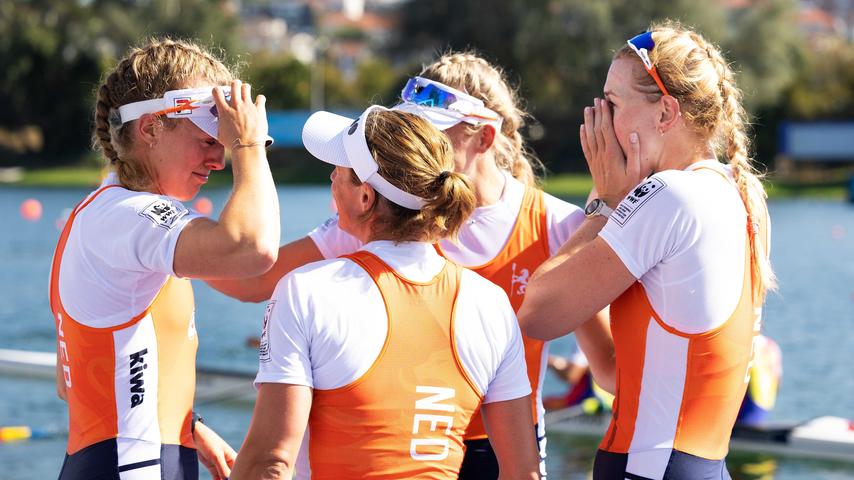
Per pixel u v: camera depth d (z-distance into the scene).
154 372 9.42
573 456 25.72
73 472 9.38
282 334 8.28
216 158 9.81
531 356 11.36
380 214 8.83
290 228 97.81
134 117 9.45
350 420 8.30
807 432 25.39
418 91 11.55
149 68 9.49
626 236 9.20
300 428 8.16
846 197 151.00
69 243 9.33
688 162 9.71
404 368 8.38
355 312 8.32
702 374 9.13
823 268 74.56
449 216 8.68
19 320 51.19
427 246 8.88
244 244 8.71
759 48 172.25
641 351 9.39
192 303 10.00
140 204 9.04
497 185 11.56
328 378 8.29
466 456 11.02
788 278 69.19
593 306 9.49
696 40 9.84
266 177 9.16
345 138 8.85
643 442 9.33
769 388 26.34
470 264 11.48
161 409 9.48
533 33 174.62
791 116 180.00
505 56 183.00
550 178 179.38
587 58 175.62
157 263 8.91
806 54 186.88
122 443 9.27
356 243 11.62
